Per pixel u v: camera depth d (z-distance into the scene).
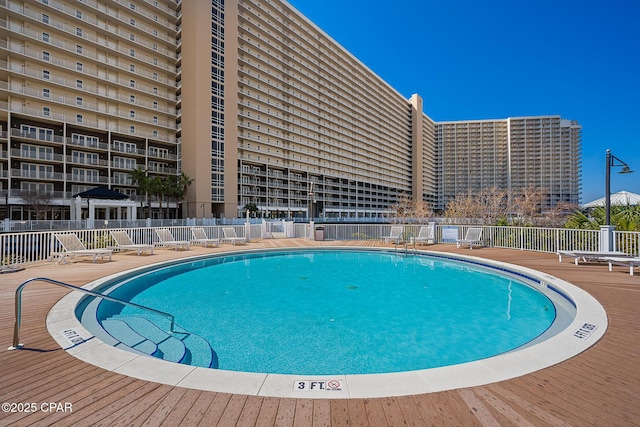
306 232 19.50
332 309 6.52
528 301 7.08
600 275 7.67
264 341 4.89
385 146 100.38
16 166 33.44
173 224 30.42
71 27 37.06
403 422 2.27
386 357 4.34
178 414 2.36
